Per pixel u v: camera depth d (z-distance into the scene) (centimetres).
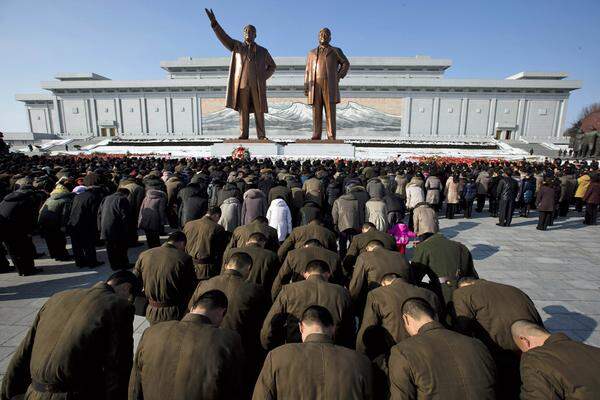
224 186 691
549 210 905
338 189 746
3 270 586
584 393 158
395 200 675
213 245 428
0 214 523
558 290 531
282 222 583
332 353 185
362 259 338
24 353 214
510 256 700
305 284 276
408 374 183
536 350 186
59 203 619
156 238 666
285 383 177
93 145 4475
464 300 264
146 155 3428
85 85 5800
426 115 5634
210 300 214
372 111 5606
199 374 183
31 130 6206
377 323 262
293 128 5522
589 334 407
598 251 738
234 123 5728
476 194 1138
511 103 5603
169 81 5697
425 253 365
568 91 5522
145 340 197
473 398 171
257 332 287
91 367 206
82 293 222
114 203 571
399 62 6378
